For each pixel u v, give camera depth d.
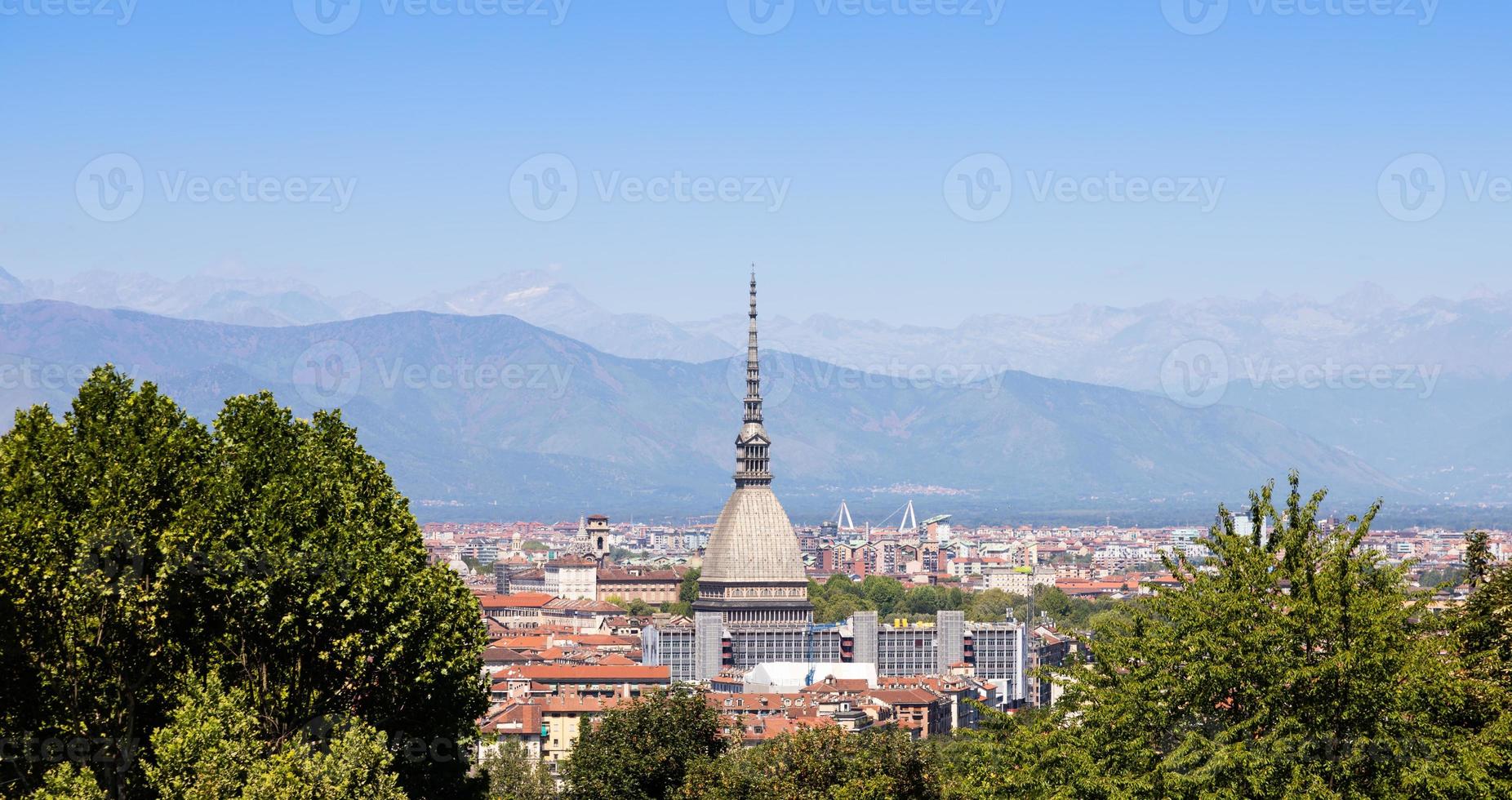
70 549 120.12
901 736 162.50
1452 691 93.31
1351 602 94.81
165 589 123.88
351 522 134.75
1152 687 98.88
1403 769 90.56
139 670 126.38
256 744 116.62
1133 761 98.75
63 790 110.56
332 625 130.75
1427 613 99.44
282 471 135.38
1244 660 95.06
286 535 128.50
